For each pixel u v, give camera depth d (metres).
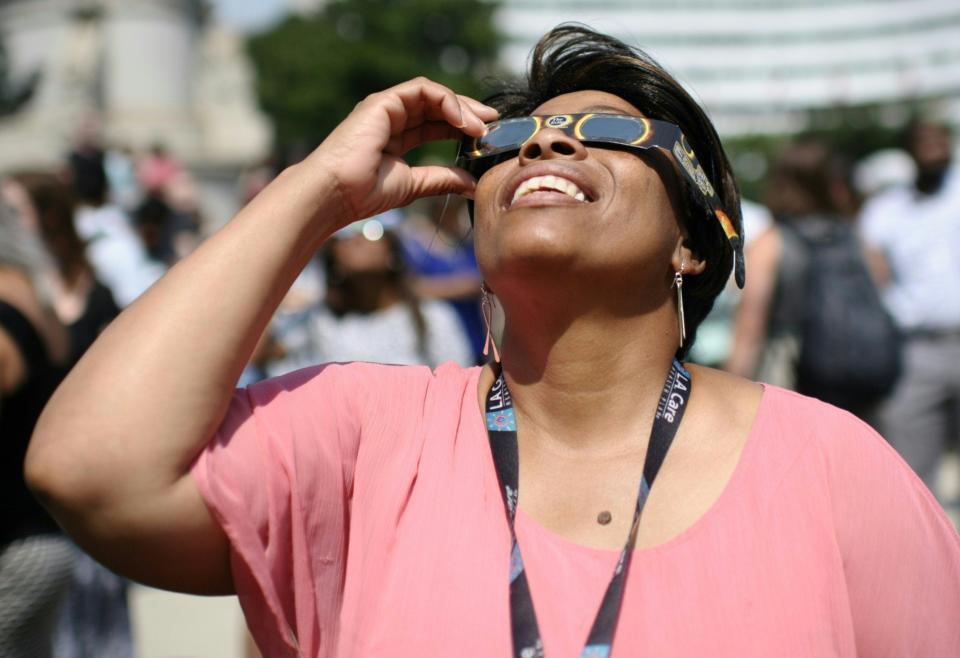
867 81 92.06
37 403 3.12
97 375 1.63
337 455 1.78
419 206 7.71
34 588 3.07
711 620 1.55
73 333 4.34
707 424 1.75
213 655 5.01
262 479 1.70
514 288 1.80
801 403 1.76
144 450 1.61
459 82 44.34
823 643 1.54
